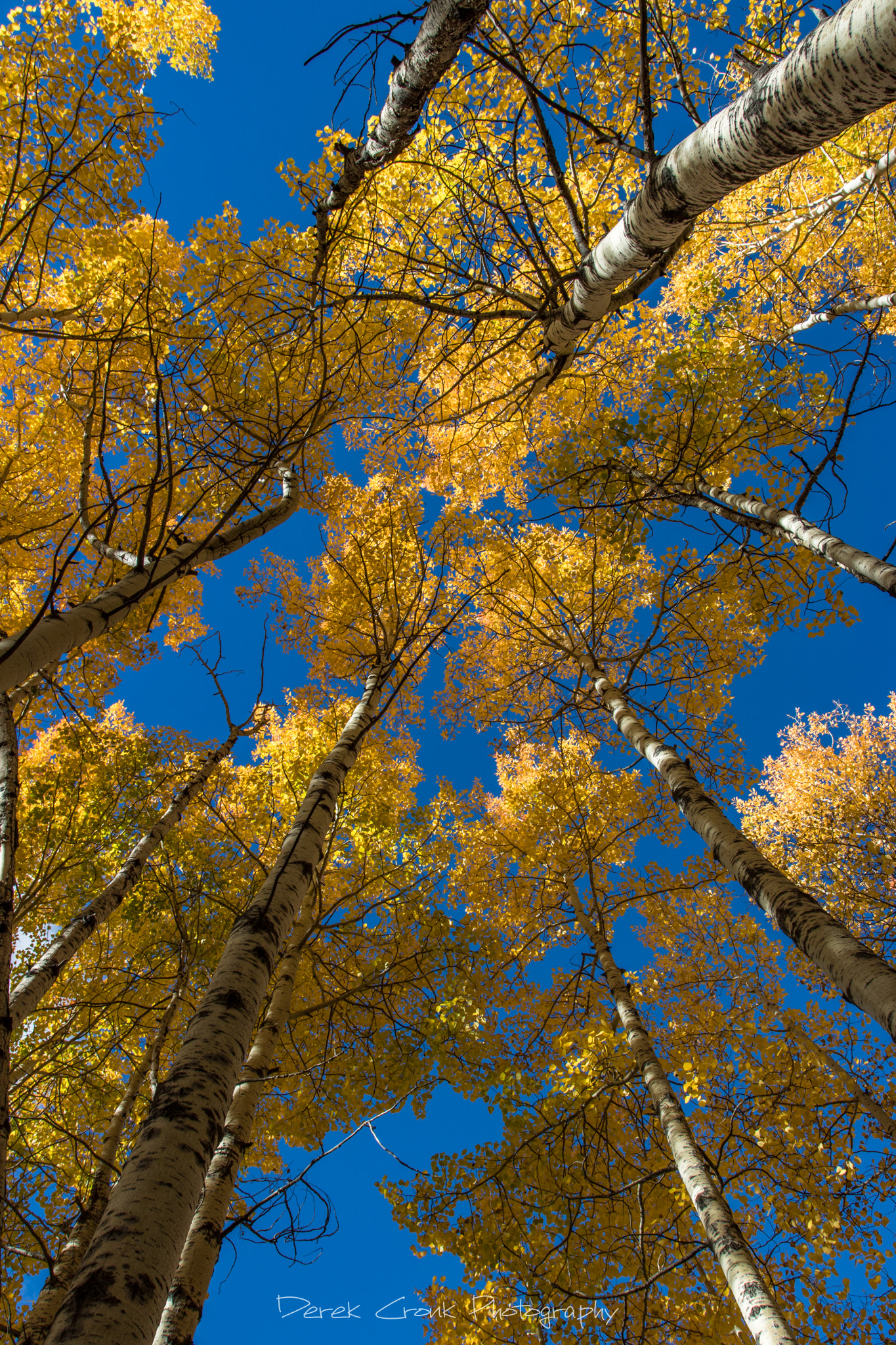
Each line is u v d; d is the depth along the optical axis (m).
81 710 6.26
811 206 7.42
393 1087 4.71
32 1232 2.98
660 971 7.32
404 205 4.55
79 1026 5.04
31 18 4.61
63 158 4.70
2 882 2.74
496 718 7.23
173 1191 1.39
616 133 2.57
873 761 9.59
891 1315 4.12
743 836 3.58
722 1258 2.93
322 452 6.55
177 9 7.48
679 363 5.17
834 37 1.55
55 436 5.86
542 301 3.14
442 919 5.36
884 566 3.75
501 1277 3.99
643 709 5.61
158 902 5.15
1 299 3.42
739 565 5.31
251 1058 3.62
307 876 2.71
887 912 7.57
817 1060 4.79
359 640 6.43
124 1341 1.11
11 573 5.86
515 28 4.35
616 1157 4.66
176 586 6.80
